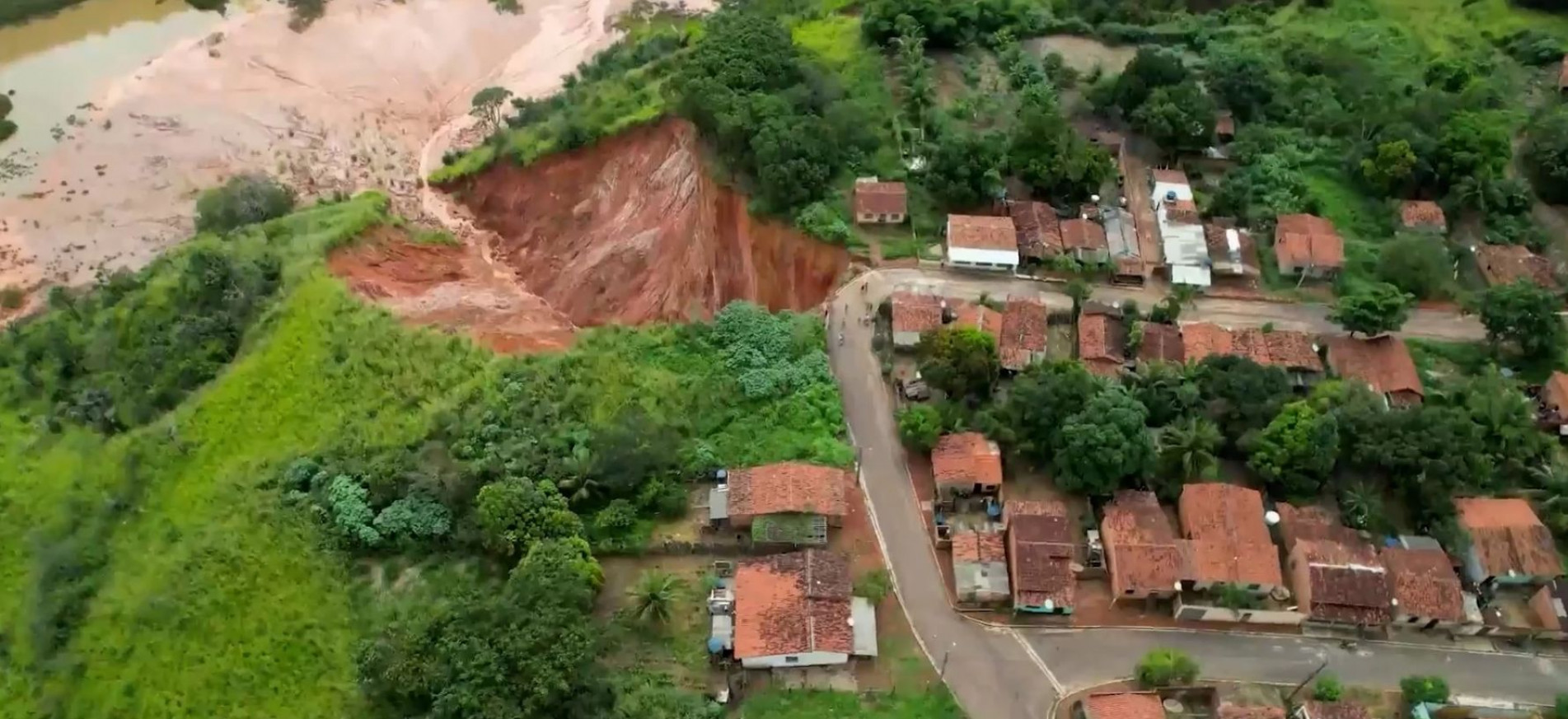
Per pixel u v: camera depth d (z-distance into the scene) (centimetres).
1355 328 7081
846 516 6091
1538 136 8506
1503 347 7212
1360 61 9556
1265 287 7750
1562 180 8225
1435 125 8631
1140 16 10419
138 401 7412
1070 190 8219
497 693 4769
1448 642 5653
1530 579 5738
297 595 5803
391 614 5625
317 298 7588
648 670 5372
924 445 6303
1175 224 7931
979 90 9400
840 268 7869
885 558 5934
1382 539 5934
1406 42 10075
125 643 5788
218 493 6381
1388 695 5419
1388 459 6016
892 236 7969
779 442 6469
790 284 8094
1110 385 6372
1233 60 9144
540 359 7031
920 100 8994
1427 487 5947
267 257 8269
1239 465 6362
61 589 6191
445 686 4866
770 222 8162
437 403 6712
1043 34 10250
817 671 5406
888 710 5259
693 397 6700
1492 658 5600
